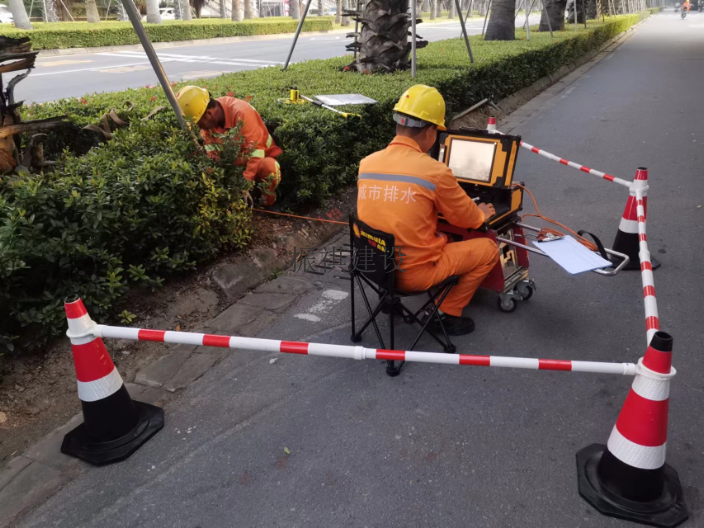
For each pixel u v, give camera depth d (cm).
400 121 288
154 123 434
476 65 885
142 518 224
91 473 247
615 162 677
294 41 817
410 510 223
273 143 486
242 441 263
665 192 566
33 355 300
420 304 381
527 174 652
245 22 2781
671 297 375
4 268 264
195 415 281
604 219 512
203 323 361
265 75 772
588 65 1620
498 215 338
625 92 1141
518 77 1089
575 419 269
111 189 323
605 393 287
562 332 342
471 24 4012
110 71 1441
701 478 233
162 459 254
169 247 369
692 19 4784
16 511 228
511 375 304
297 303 388
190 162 377
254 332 353
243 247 427
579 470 236
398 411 279
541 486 232
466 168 354
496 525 215
